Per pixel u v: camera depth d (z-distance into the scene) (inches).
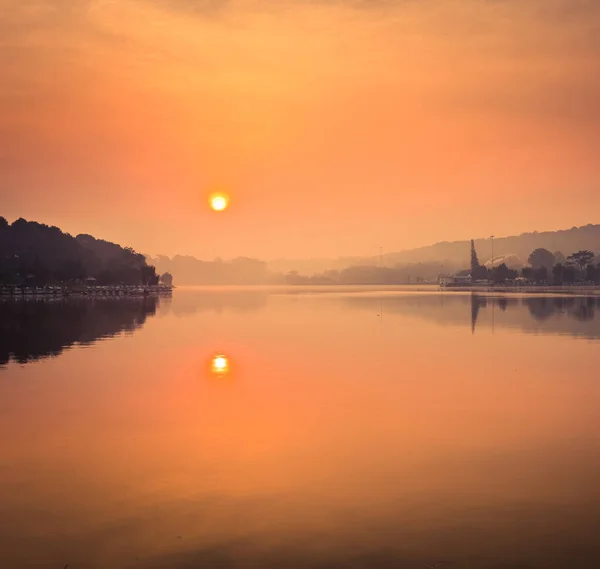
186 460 780.6
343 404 1109.1
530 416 1008.2
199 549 533.6
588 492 657.6
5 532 572.4
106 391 1249.4
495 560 510.3
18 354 1846.7
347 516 597.9
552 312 3668.8
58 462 777.6
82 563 512.7
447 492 660.1
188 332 2588.6
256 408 1080.2
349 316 3535.9
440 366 1571.1
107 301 6171.3
